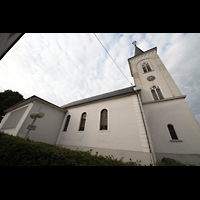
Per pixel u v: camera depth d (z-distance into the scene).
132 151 5.84
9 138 4.54
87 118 9.65
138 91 8.06
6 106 16.98
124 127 6.96
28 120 8.09
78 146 8.25
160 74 12.04
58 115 11.23
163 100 9.62
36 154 2.99
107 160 3.35
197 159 6.31
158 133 8.29
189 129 7.41
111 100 9.16
